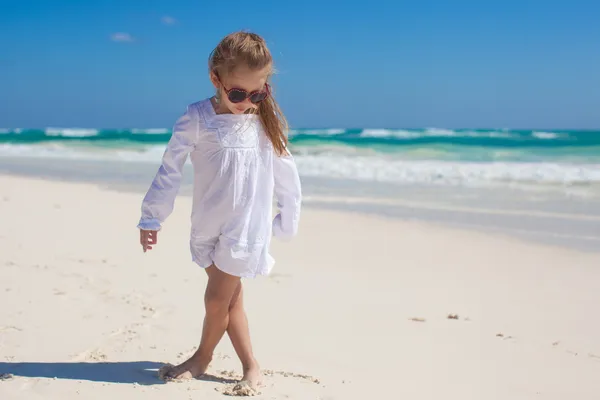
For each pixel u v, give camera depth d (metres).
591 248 6.85
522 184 12.36
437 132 34.22
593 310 4.75
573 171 14.00
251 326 4.15
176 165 2.87
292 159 3.05
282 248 6.83
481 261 6.30
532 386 3.33
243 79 2.71
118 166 17.42
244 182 2.84
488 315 4.61
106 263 5.68
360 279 5.55
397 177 13.82
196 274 5.40
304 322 4.28
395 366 3.52
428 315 4.55
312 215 8.96
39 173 15.30
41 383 2.89
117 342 3.57
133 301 4.47
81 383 2.91
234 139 2.83
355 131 39.31
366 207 9.67
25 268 5.27
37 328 3.75
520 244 7.06
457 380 3.36
